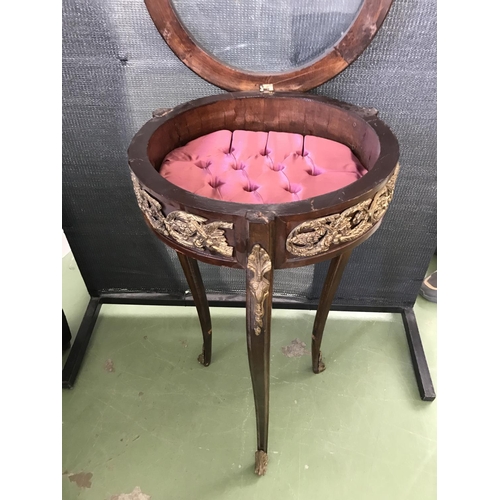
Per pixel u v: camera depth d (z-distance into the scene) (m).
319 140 0.88
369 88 0.95
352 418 1.07
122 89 0.98
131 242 1.24
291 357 1.22
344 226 0.68
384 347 1.25
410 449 1.01
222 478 0.96
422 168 1.05
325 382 1.15
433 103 0.95
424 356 1.18
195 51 0.90
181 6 0.88
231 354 1.23
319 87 0.95
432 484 0.95
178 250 0.73
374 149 0.78
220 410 1.09
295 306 1.33
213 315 1.34
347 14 0.87
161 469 0.98
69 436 1.04
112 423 1.07
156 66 0.95
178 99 1.00
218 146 0.87
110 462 0.99
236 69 0.93
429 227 1.14
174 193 0.67
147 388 1.15
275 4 0.87
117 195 1.15
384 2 0.83
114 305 1.38
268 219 0.61
